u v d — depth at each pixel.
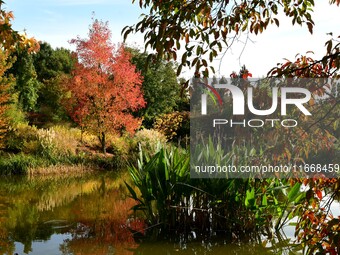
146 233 6.62
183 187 6.69
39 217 7.95
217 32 2.82
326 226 2.49
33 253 5.62
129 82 19.25
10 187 12.08
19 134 18.11
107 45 18.92
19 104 28.53
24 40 4.41
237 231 6.51
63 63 37.06
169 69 29.73
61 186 12.33
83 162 17.00
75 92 18.89
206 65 2.66
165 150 7.27
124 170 16.95
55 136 18.16
